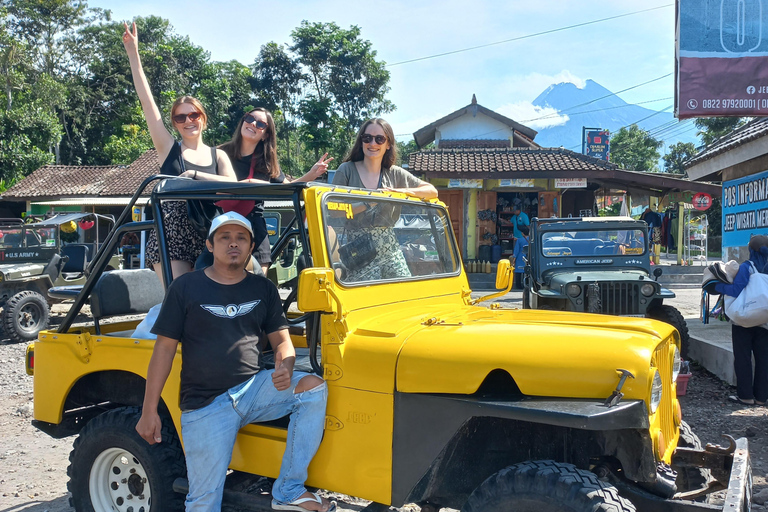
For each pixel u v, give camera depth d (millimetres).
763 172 8719
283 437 2928
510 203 19234
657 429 2539
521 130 23891
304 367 3094
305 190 2889
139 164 26406
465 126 23562
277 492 2768
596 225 9109
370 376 2693
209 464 2852
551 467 2422
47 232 11359
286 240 3477
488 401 2453
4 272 10398
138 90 4020
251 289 2975
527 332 2660
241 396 2873
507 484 2414
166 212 3697
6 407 6617
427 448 2566
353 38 36656
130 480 3430
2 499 4285
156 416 2908
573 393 2406
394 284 3283
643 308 7578
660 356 2727
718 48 7477
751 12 7355
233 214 2910
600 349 2457
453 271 3961
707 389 6840
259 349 3002
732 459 3021
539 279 8828
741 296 5961
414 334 2789
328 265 2848
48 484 4559
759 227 8836
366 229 3229
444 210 4027
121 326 4234
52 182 25422
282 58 36969
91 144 39781
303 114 33125
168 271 3277
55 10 40156
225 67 38500
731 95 7477
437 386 2559
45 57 39062
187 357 2879
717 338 7934
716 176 11023
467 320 3023
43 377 3756
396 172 4227
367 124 4035
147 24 41531
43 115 31766
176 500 3223
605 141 28734
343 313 2828
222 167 4172
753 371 6602
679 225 20125
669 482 2660
